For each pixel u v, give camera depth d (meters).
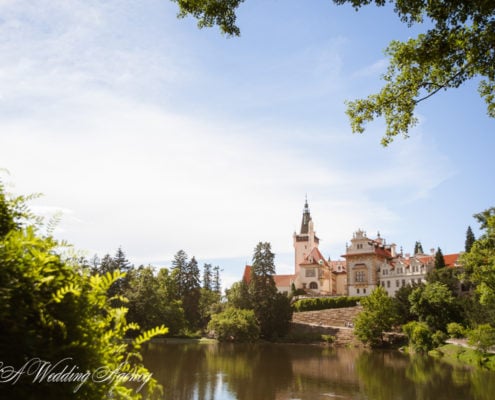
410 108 12.20
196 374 32.69
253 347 60.62
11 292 3.05
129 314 65.00
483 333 40.59
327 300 84.94
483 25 10.20
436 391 27.31
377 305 63.09
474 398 25.23
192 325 86.56
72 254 3.90
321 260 104.81
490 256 36.19
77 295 3.52
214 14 11.14
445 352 49.31
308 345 65.94
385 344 61.94
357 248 92.00
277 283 110.25
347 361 43.44
